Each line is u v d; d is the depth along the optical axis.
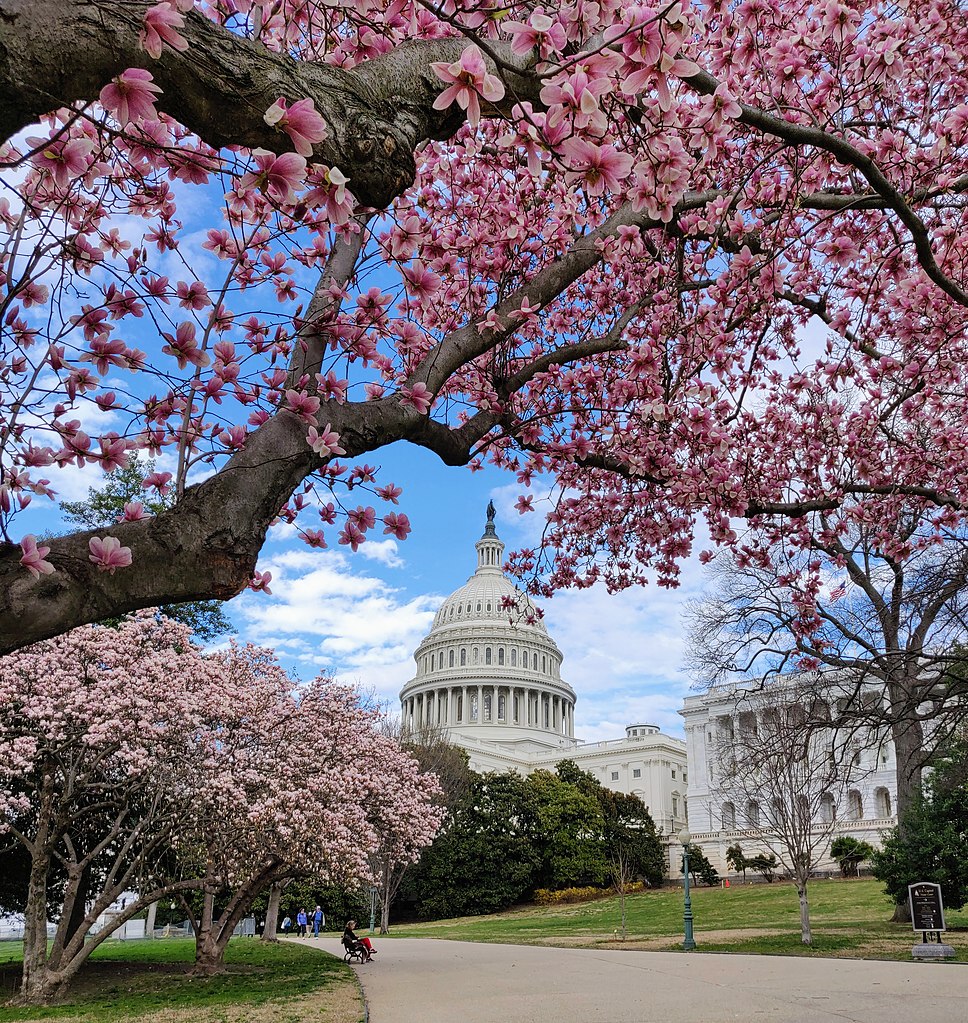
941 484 9.46
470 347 4.23
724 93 3.60
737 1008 12.07
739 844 61.91
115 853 19.08
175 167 3.19
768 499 9.37
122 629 17.55
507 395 5.13
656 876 64.44
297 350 3.93
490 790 59.03
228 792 16.17
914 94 6.85
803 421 9.65
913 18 6.29
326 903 49.62
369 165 2.61
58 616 2.26
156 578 2.46
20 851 18.39
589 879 59.06
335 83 2.57
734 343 7.39
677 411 6.96
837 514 9.97
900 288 6.73
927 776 27.05
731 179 6.59
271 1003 13.58
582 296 8.59
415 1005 13.55
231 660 19.73
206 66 2.20
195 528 2.57
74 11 1.97
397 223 3.76
